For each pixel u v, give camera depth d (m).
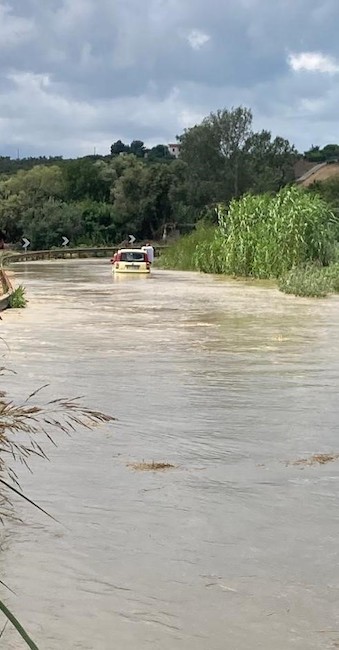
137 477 5.84
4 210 74.00
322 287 24.97
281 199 35.00
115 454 6.45
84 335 14.38
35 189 79.56
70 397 8.58
